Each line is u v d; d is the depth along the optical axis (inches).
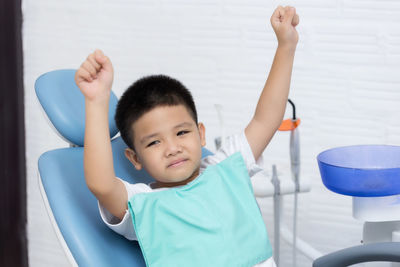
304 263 81.3
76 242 43.2
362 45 73.4
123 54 83.7
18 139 91.1
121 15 82.7
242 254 43.9
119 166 53.2
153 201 43.7
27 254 94.9
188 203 44.6
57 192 45.6
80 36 85.4
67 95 51.9
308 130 77.8
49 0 86.2
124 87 84.4
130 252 46.3
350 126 76.0
